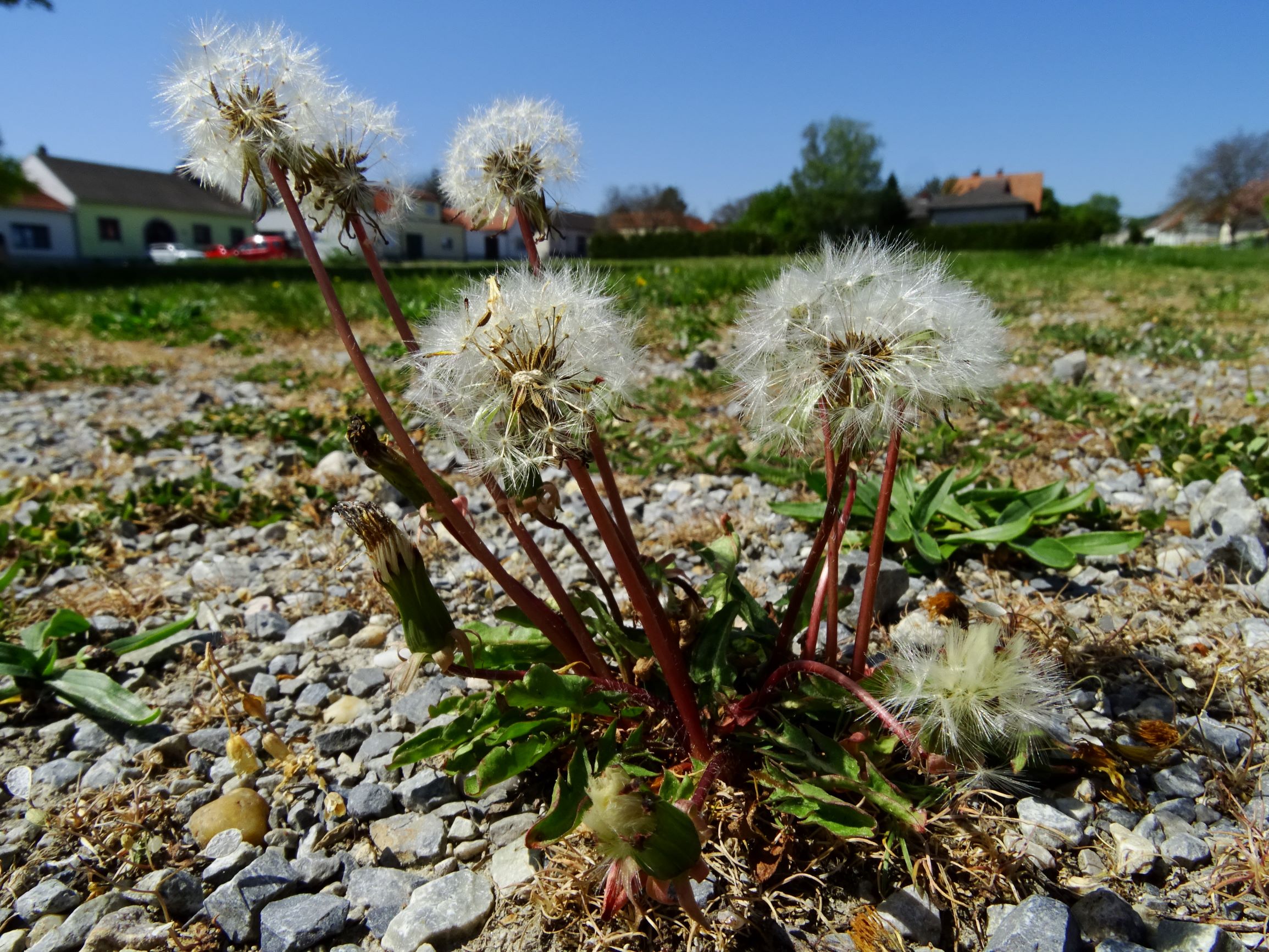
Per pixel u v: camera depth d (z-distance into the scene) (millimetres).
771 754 175
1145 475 430
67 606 315
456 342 154
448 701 194
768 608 241
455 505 173
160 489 430
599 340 158
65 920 177
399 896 176
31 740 239
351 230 179
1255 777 198
